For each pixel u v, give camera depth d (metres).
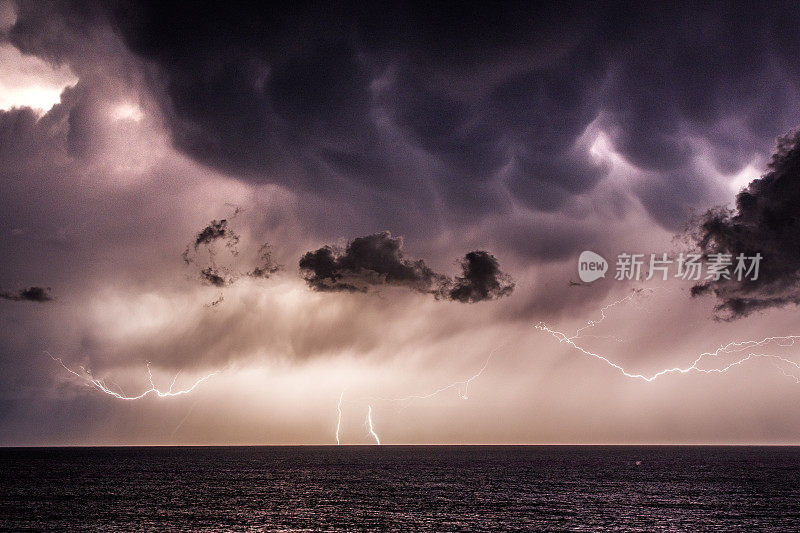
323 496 58.56
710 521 43.47
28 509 49.44
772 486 67.12
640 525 42.06
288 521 43.81
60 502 53.75
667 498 56.25
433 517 45.53
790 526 41.56
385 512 47.94
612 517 45.31
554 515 46.28
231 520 44.12
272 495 59.53
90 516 45.84
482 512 47.88
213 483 72.31
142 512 47.88
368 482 73.50
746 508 49.69
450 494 60.16
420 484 70.88
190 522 43.31
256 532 39.78
